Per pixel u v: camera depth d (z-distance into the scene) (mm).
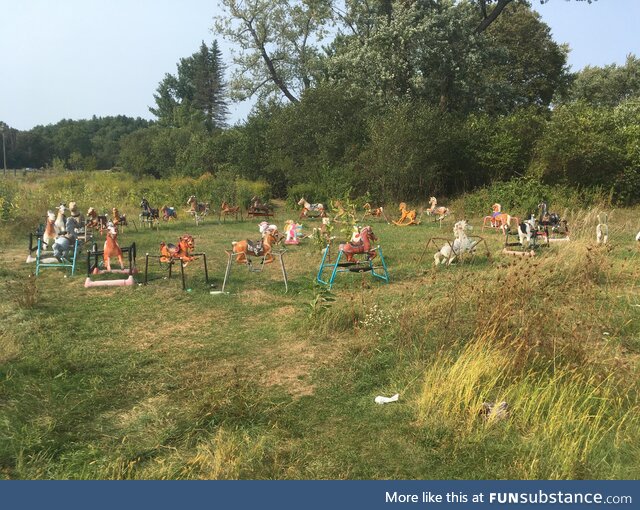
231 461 3883
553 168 19422
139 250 12797
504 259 10430
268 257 9484
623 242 12055
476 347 5398
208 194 22328
